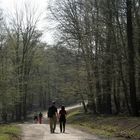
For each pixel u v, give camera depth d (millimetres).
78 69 51344
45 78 82688
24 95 63062
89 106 58094
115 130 27344
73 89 52469
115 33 38188
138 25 34844
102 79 43562
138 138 22250
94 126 34281
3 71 44594
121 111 45656
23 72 63062
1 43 49781
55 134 26672
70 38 49000
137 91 38906
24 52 63906
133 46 34062
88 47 47125
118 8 35875
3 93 44562
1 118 62438
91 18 45781
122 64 37688
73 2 48094
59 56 56188
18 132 28078
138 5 35062
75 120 48906
